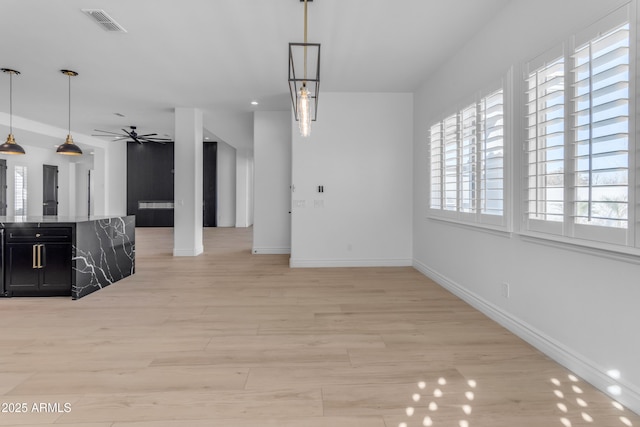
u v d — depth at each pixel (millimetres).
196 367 2137
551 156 2270
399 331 2729
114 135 8820
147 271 4957
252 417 1651
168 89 4992
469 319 2992
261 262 5633
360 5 2830
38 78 4535
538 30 2387
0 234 3588
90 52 3732
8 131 7195
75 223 3559
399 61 3963
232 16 3008
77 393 1841
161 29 3232
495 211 2926
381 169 5199
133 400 1783
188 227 6180
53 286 3623
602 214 1872
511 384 1951
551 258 2275
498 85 2838
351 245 5238
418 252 4977
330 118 5160
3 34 3324
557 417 1656
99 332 2689
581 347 2031
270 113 6418
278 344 2486
